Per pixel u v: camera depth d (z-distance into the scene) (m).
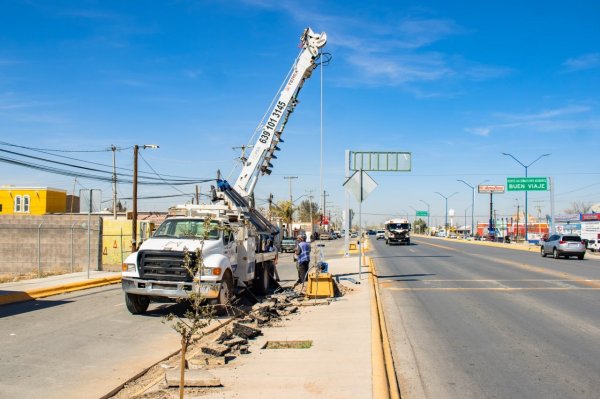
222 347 8.29
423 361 8.36
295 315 12.59
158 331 10.59
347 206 35.53
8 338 9.74
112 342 9.53
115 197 45.75
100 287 19.12
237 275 14.57
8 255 27.00
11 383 6.90
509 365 8.10
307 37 22.19
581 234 58.03
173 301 13.92
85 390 6.65
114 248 26.02
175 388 6.59
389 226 66.31
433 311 13.42
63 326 11.04
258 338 9.73
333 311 13.01
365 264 28.17
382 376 6.94
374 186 19.64
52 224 26.70
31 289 16.20
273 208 87.19
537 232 104.88
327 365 7.62
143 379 7.29
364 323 11.08
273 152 22.08
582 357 8.57
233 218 14.67
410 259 36.00
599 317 12.42
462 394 6.71
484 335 10.35
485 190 93.81
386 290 18.12
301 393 6.30
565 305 14.39
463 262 32.66
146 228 26.83
